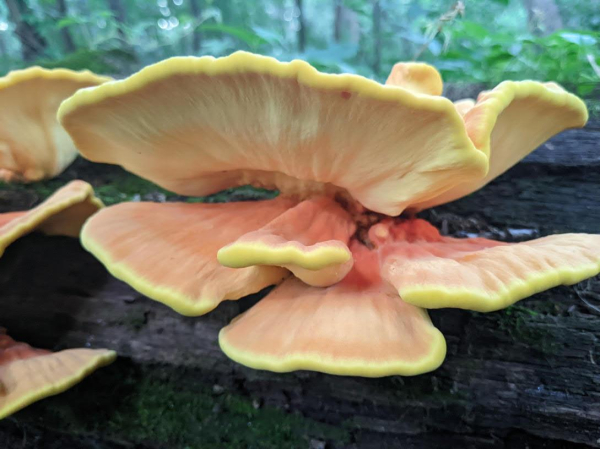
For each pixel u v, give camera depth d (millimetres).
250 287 200
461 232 264
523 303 211
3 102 251
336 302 184
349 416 211
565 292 211
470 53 496
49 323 257
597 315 205
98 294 257
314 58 543
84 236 217
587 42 326
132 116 168
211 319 235
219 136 175
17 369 219
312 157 173
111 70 494
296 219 196
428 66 216
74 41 822
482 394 198
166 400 233
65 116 171
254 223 220
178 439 224
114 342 246
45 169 307
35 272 263
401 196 183
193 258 205
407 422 204
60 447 241
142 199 312
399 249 198
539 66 385
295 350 169
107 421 233
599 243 183
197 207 242
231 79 137
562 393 193
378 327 172
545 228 258
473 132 161
